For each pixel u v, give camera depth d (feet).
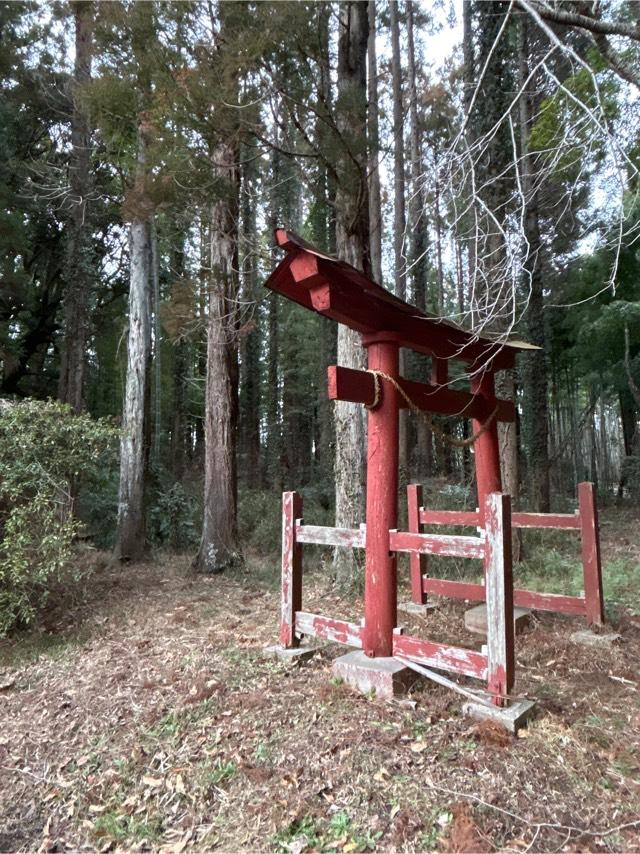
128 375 30.83
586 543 16.16
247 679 12.94
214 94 18.89
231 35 19.40
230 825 8.47
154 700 12.34
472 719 10.67
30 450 18.08
